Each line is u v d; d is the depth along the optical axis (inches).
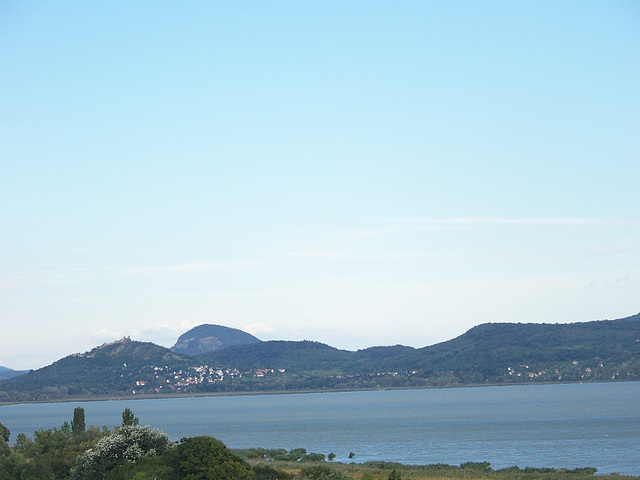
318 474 3513.8
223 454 3090.6
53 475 3713.1
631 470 4370.1
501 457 5206.7
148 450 3380.9
